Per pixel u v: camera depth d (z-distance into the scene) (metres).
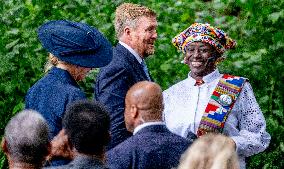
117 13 12.58
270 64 15.29
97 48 11.00
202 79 12.23
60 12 16.67
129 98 9.87
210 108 11.97
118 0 16.84
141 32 12.38
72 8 16.69
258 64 15.32
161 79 15.60
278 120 15.41
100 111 8.38
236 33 16.11
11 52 15.44
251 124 11.95
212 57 12.05
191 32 12.05
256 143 11.74
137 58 12.48
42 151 8.15
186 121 12.07
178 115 12.19
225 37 12.06
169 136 9.73
